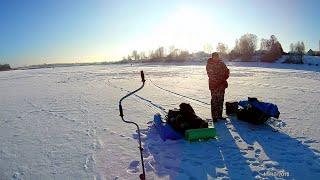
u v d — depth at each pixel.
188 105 4.52
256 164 3.34
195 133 4.10
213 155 3.63
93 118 5.95
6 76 26.56
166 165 3.38
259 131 4.54
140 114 6.10
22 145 4.38
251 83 12.55
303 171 3.14
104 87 12.52
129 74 21.38
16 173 3.39
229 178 3.02
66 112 6.76
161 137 4.29
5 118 6.43
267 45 54.59
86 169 3.39
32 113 6.88
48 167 3.50
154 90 10.34
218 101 5.05
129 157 3.67
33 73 30.66
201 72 21.92
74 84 14.73
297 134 4.38
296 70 24.83
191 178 3.04
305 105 6.77
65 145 4.27
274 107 4.82
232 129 4.65
